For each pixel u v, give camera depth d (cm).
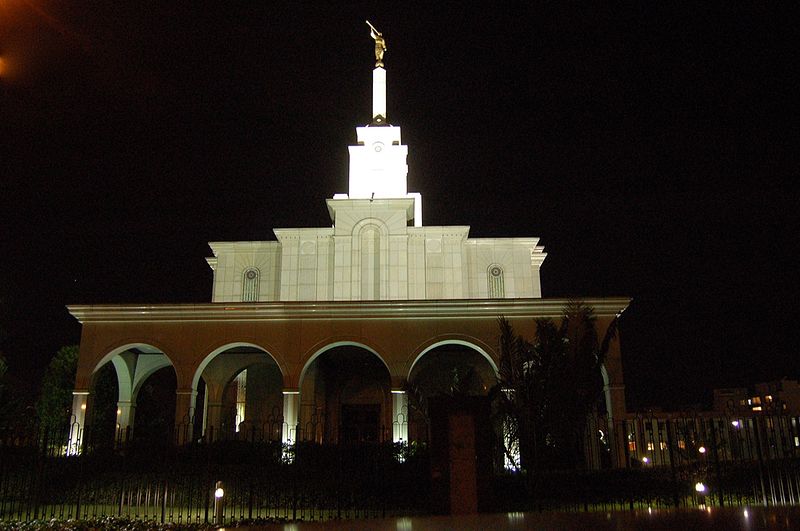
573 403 1842
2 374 3102
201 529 1420
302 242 3459
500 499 1596
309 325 2600
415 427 2520
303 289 3381
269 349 2581
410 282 3362
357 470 1742
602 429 2473
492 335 2562
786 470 1547
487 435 1340
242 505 1675
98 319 2636
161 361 3034
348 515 1590
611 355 2494
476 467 1320
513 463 1820
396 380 2512
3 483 1664
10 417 2538
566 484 1623
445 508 1298
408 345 2566
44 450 1702
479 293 3422
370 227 3453
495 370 2523
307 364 2558
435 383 3159
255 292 3475
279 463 1859
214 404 3158
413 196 3703
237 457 1902
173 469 1808
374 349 2567
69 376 3403
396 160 3847
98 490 1816
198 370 2577
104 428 3238
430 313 2595
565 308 2558
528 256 3488
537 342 1994
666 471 1692
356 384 3331
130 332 2619
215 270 3525
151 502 1816
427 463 1722
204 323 2617
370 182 3791
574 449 1833
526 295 3416
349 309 2597
